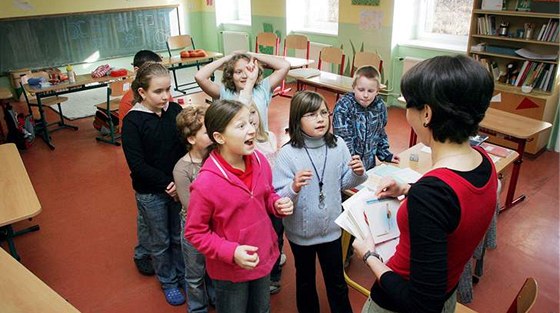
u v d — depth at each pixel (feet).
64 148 16.03
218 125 5.10
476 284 8.57
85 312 8.02
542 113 13.96
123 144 7.01
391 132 16.65
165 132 7.16
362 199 4.63
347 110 7.83
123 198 12.29
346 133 7.77
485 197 3.09
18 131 15.67
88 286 8.71
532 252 9.52
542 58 13.91
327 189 6.33
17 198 7.39
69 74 16.75
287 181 6.28
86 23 23.58
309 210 6.28
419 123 3.25
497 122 10.98
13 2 21.18
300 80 17.16
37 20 22.02
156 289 8.59
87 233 10.59
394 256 3.61
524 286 4.70
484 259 9.26
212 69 8.63
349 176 6.41
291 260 9.35
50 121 18.86
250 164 5.56
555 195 11.84
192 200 5.24
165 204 7.51
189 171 6.57
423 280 2.97
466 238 3.11
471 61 2.99
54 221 11.14
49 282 8.84
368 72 7.64
